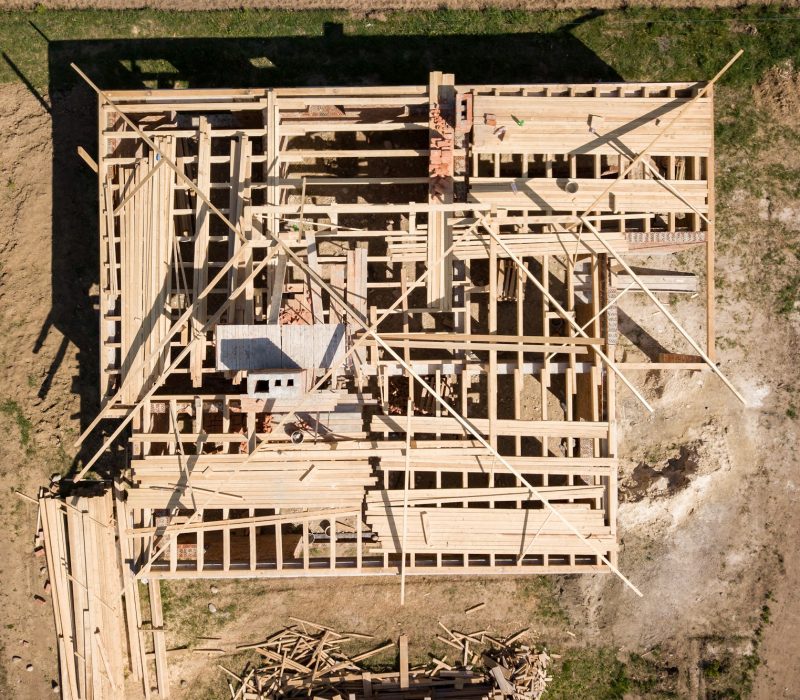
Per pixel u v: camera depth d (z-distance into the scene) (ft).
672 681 38.47
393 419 34.35
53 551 37.17
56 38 38.96
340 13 38.70
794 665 38.29
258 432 34.24
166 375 32.48
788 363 38.75
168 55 38.86
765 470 38.60
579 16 38.70
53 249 38.75
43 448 38.65
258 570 34.06
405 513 32.83
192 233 36.09
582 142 33.86
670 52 38.75
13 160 38.93
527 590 38.81
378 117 34.96
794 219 38.91
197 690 38.68
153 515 35.06
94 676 36.37
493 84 38.06
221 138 37.76
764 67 38.70
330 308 34.14
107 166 34.19
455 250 34.55
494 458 34.35
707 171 33.60
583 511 34.42
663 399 38.60
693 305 38.70
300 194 38.58
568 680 38.70
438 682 38.27
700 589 38.60
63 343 38.86
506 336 33.68
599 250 34.12
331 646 38.65
